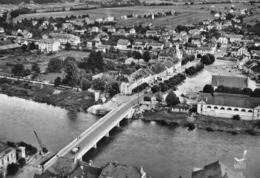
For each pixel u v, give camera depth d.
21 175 196.12
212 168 169.12
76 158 191.50
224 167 167.12
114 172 174.62
